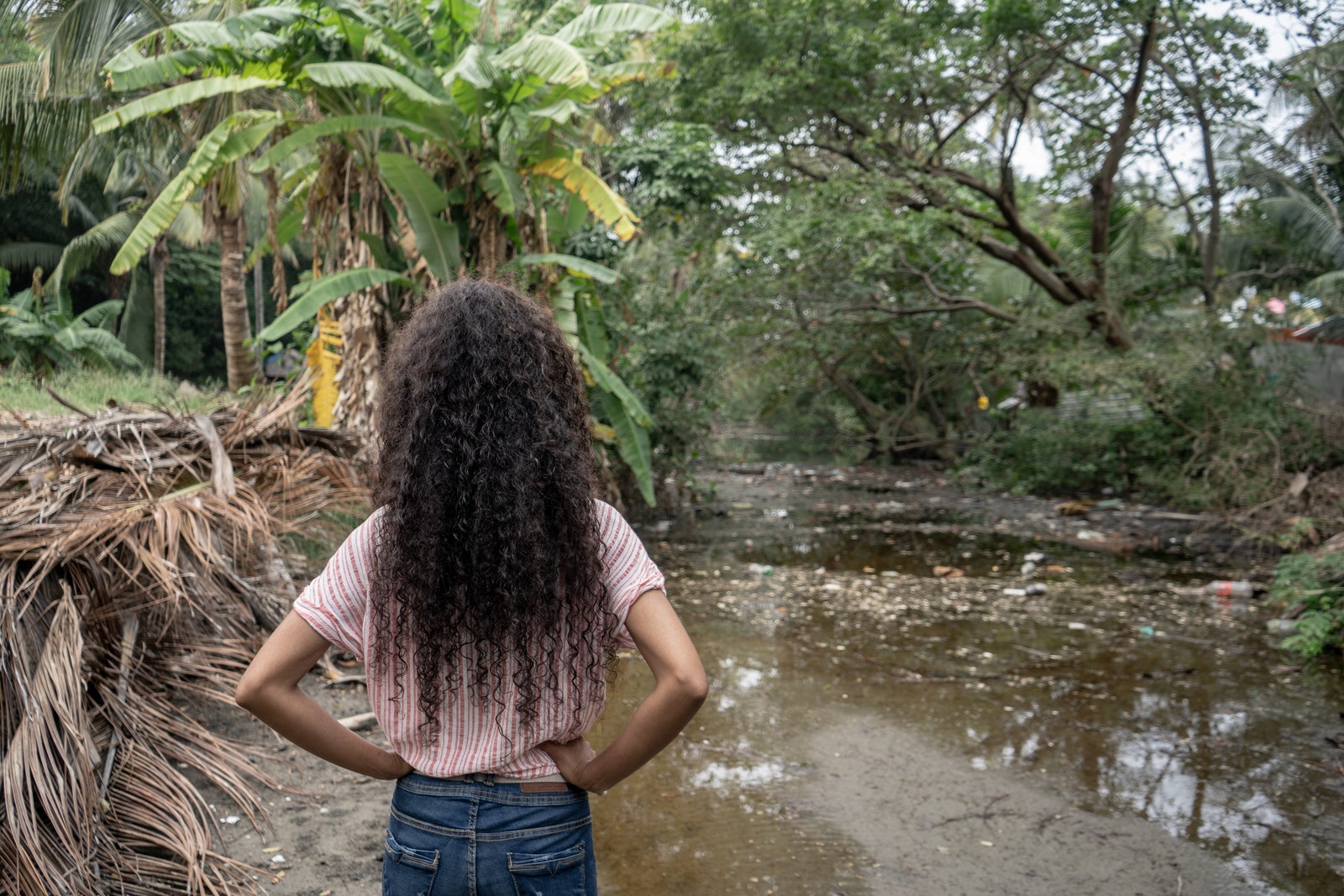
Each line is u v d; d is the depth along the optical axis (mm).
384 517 1187
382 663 1190
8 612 2857
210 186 10609
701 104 12117
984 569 8219
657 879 2906
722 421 16547
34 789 2576
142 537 3543
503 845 1182
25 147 9633
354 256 7027
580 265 6645
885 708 4582
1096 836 3254
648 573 1225
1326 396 12914
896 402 20125
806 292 14641
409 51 6543
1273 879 2971
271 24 6188
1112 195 14609
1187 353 11852
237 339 12109
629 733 1182
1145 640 5891
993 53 12086
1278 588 6637
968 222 13625
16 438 4035
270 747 3396
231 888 2564
